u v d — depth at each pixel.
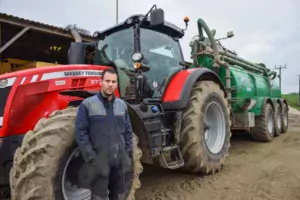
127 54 4.07
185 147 4.11
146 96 3.85
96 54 4.29
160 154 3.67
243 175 4.34
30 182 2.34
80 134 2.32
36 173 2.34
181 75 4.38
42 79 2.94
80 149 2.32
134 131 3.33
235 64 7.38
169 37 4.71
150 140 3.43
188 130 4.11
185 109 4.21
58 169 2.45
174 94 4.10
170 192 3.62
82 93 2.96
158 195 3.52
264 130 7.18
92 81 3.37
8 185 2.73
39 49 8.40
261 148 6.50
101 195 2.32
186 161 4.18
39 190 2.33
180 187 3.81
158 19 3.59
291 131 9.98
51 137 2.45
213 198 3.43
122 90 3.80
